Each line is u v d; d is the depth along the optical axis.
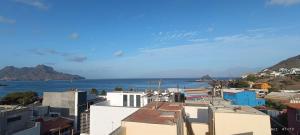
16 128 33.72
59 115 56.31
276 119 37.00
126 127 16.09
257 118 16.62
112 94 42.53
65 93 58.53
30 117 37.44
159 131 15.46
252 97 55.56
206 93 57.00
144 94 40.84
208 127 22.48
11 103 78.00
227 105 21.62
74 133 50.66
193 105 28.59
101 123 34.78
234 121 16.97
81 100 59.16
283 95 62.25
